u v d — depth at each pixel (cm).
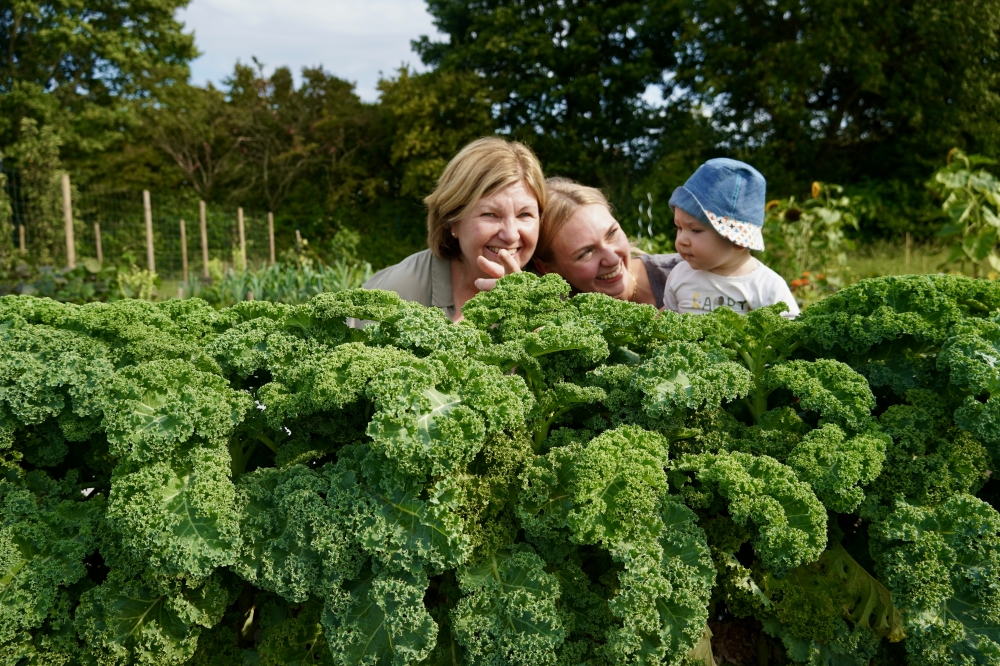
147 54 3303
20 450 239
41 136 1855
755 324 279
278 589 209
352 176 3484
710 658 238
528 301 288
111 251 2244
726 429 259
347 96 3647
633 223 2047
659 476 215
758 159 2359
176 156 3425
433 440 204
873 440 232
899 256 1463
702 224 413
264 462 263
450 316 435
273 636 231
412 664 218
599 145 3009
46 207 1766
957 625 211
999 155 2144
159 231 2314
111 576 221
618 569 230
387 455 201
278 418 228
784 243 975
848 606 239
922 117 2208
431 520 207
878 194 2155
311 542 209
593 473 212
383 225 3350
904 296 275
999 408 228
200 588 222
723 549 237
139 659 215
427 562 208
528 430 248
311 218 3347
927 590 212
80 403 227
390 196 3575
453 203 392
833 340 273
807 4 2345
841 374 253
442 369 222
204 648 233
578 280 423
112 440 211
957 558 216
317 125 3450
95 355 243
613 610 207
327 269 1037
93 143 3041
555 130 3045
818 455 231
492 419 212
